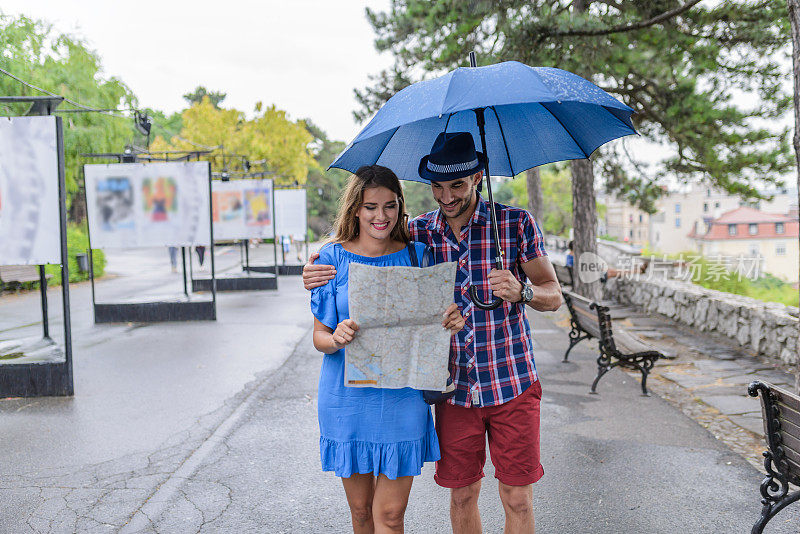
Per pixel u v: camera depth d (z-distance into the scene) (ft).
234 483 13.46
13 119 20.35
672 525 11.36
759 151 41.16
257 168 116.16
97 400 20.22
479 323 8.71
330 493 12.94
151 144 113.29
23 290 54.29
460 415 8.82
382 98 48.39
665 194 50.01
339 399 8.35
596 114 8.77
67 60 63.05
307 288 8.40
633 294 43.21
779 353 25.11
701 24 34.83
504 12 33.58
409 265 8.50
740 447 15.55
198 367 24.95
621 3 36.11
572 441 16.05
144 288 55.16
